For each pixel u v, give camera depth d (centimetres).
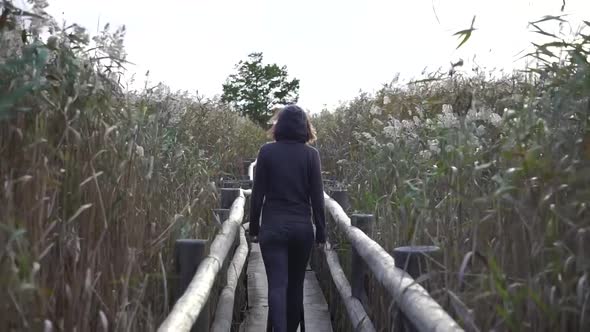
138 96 548
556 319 264
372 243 480
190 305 344
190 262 425
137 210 359
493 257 293
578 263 258
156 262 392
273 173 523
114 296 307
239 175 1312
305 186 525
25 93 272
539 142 302
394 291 355
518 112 319
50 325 238
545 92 328
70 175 303
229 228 590
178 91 777
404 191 505
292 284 543
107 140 335
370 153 698
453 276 332
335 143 1164
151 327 333
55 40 321
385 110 837
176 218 396
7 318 240
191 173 610
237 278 617
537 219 284
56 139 314
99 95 338
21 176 278
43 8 333
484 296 279
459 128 380
